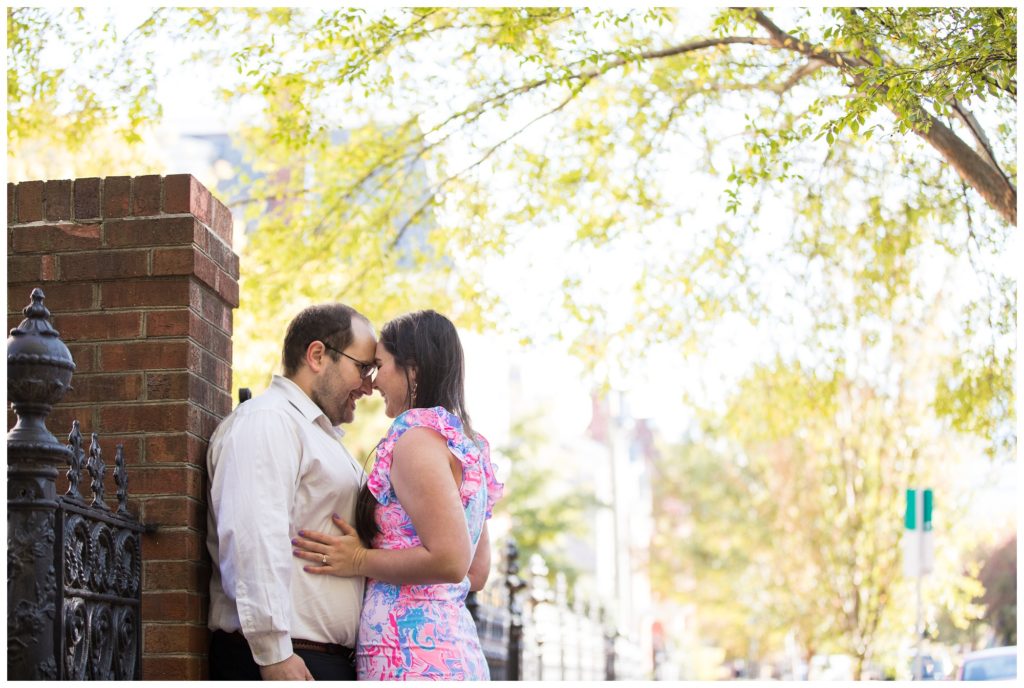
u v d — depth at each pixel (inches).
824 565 693.9
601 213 387.5
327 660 147.4
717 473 1129.4
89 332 159.6
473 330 385.1
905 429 603.8
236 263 178.4
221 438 157.3
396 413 157.2
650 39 349.7
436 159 374.3
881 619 676.1
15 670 120.9
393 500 149.1
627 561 1692.9
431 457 146.2
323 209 380.8
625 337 400.2
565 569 904.3
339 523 149.8
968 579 624.1
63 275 160.4
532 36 313.9
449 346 156.1
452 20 336.2
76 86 339.6
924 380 585.3
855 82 290.2
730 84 358.9
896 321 432.1
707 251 393.1
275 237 378.6
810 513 706.8
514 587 418.6
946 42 264.1
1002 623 704.4
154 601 152.2
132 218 160.9
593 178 374.9
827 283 406.6
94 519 136.8
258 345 382.6
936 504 608.1
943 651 717.3
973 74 257.8
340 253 381.1
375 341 160.1
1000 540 702.5
